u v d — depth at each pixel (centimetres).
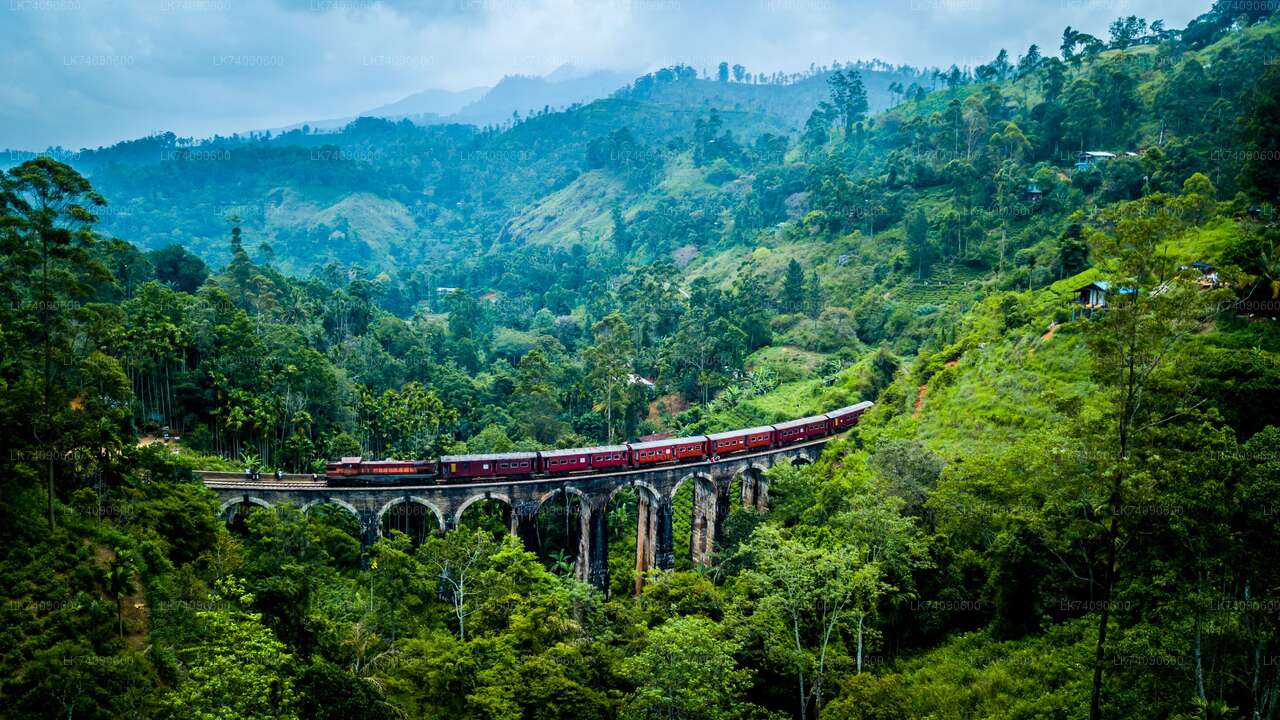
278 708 3747
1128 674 4062
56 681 3812
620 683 4928
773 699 4925
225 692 3456
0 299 5678
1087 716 3953
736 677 4450
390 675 4878
